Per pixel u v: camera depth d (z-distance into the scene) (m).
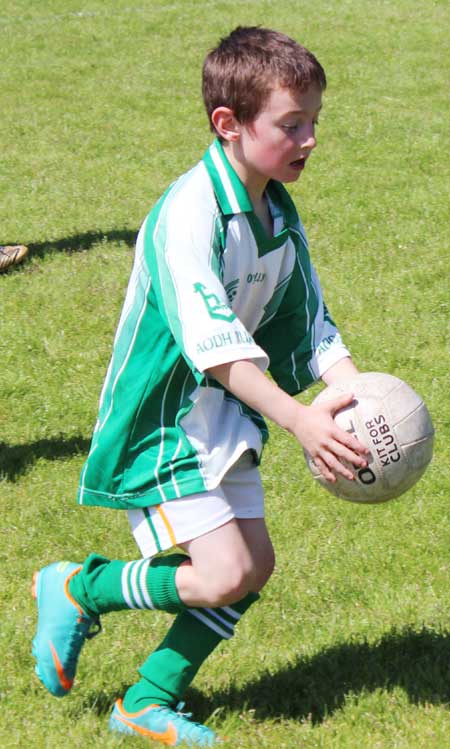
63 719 8.79
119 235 22.12
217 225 7.85
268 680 9.19
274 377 8.95
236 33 8.10
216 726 8.61
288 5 44.16
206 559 7.89
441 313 17.75
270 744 8.34
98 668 9.53
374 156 26.66
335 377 8.66
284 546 11.52
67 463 13.68
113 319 17.95
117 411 8.16
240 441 8.05
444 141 27.89
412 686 9.01
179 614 8.41
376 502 8.11
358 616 10.21
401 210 22.72
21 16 43.78
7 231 22.45
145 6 44.78
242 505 8.30
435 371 15.68
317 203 23.16
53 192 24.98
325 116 30.23
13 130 29.95
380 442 7.84
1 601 10.73
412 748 8.22
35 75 35.78
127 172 26.30
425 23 40.84
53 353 16.69
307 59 7.74
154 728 8.28
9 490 13.02
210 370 7.67
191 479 7.91
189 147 28.20
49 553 11.66
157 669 8.37
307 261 8.70
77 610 8.60
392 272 19.42
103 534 12.02
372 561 11.22
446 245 20.72
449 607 10.38
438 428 14.16
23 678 9.45
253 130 7.80
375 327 17.16
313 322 8.78
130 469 8.12
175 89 33.78
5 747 8.38
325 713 8.72
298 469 13.23
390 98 32.12
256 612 10.29
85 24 42.22
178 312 7.66
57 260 20.67
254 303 8.43
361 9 43.19
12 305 18.44
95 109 31.91
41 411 14.96
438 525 11.93
